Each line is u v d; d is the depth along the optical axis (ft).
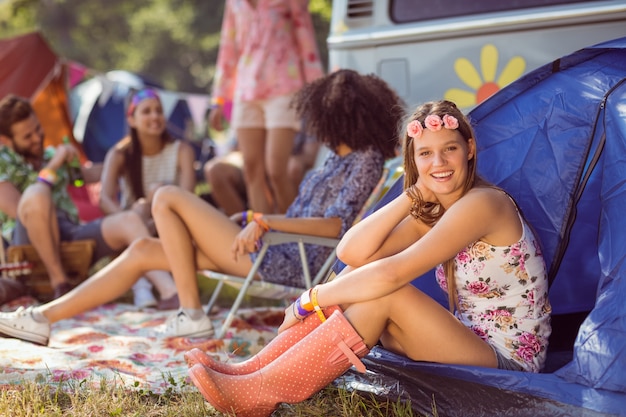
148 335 13.93
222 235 12.96
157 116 19.17
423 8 15.16
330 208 12.76
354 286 9.25
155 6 89.20
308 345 9.30
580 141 10.57
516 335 9.68
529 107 10.84
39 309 12.72
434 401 9.47
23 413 9.69
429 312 9.32
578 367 9.02
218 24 85.30
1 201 17.56
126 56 91.45
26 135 17.98
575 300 11.35
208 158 30.55
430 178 9.39
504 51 14.35
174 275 13.03
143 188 19.48
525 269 9.58
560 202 10.69
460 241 9.14
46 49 25.46
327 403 10.04
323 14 42.34
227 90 20.16
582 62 10.71
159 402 10.37
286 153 18.76
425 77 15.07
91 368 11.61
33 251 17.06
